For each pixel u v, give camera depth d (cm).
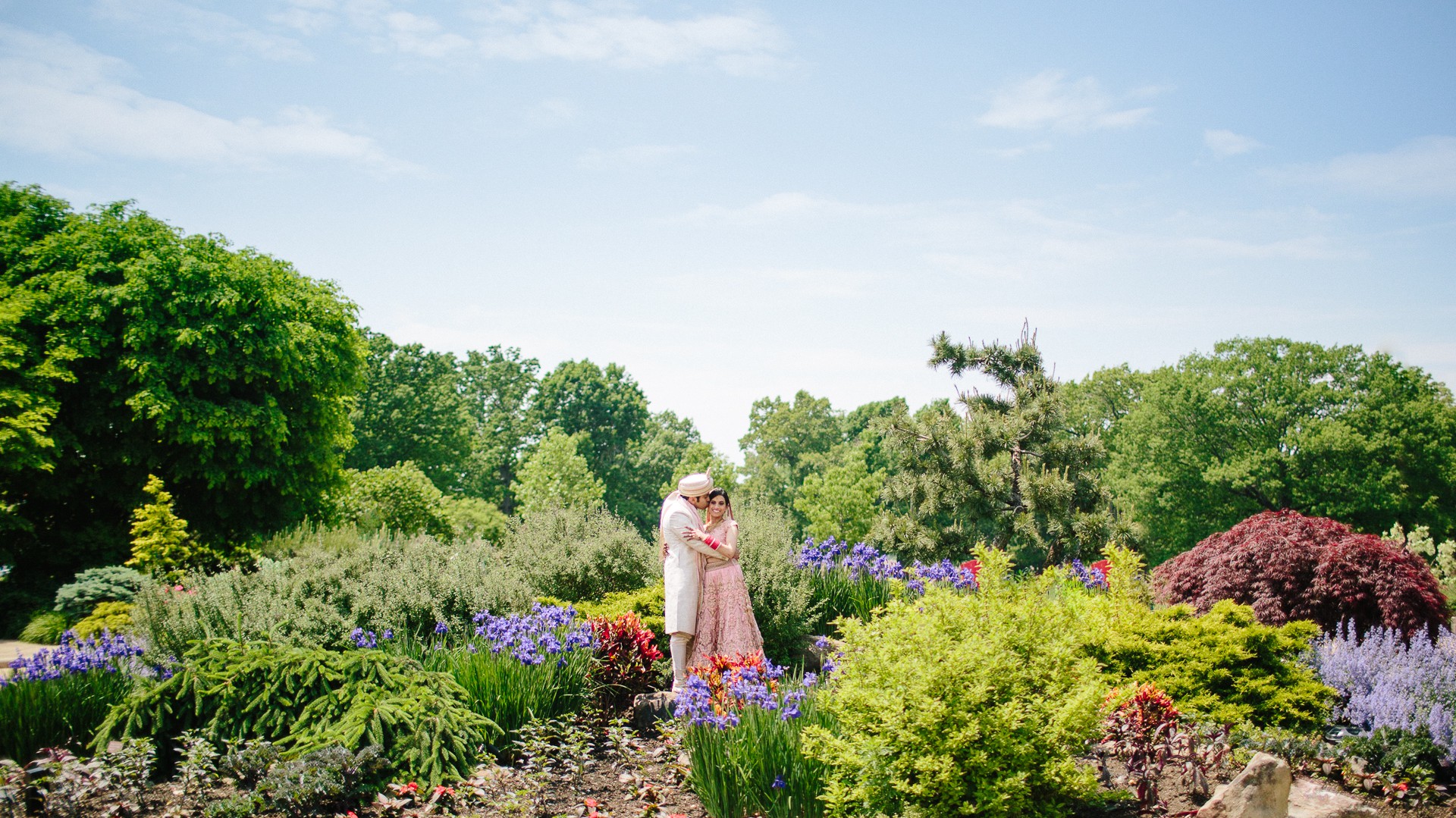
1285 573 838
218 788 505
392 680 563
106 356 1812
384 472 2912
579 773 517
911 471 2000
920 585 912
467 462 5444
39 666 623
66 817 458
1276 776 430
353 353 2359
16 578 1719
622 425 6581
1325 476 3388
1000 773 395
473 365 6756
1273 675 597
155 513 1499
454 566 839
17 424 1557
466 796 481
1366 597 794
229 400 1931
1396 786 518
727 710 504
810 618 805
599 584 984
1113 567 847
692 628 655
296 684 559
